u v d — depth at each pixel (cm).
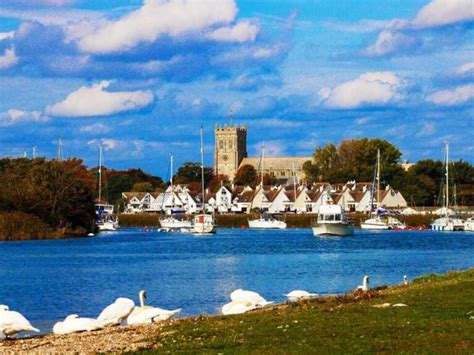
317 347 3041
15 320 3984
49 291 7256
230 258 11256
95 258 11412
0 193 16800
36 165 17475
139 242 15725
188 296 6700
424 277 5697
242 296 4925
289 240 16312
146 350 3170
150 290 7206
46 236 16500
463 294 4303
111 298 6719
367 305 4138
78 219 18112
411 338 3134
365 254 12031
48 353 3281
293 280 8025
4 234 15938
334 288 7219
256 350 3028
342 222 17612
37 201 16775
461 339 3075
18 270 9425
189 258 11319
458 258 11106
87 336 3800
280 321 3741
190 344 3228
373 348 2980
